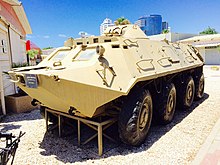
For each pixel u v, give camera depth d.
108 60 3.98
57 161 3.94
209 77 16.23
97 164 3.80
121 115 4.19
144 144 4.56
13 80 4.00
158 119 5.53
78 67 3.69
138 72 4.23
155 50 5.43
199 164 3.55
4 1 8.83
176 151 4.19
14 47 9.35
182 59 6.78
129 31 5.45
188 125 5.63
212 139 4.50
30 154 4.20
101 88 3.58
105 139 4.84
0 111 6.69
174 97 5.97
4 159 2.37
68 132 5.27
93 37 4.73
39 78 3.46
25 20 12.42
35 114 6.85
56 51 5.11
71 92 3.54
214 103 8.03
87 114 3.90
